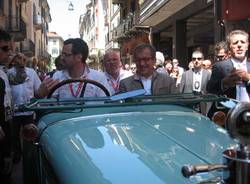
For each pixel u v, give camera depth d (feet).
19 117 21.93
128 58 92.17
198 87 26.66
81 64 14.89
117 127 8.54
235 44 14.83
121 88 15.43
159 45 80.07
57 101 11.05
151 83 15.23
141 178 6.08
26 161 12.01
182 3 54.49
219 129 8.57
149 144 7.45
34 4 174.91
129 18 90.07
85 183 6.21
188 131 8.25
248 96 13.89
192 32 68.08
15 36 104.27
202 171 5.13
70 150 7.58
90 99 11.19
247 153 4.58
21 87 23.90
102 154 7.04
